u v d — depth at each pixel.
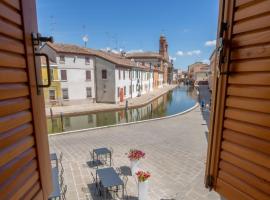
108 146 9.80
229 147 1.68
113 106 25.03
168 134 11.93
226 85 1.68
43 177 1.90
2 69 1.25
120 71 28.53
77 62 26.33
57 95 25.20
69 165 7.63
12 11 1.39
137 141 10.59
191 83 80.00
